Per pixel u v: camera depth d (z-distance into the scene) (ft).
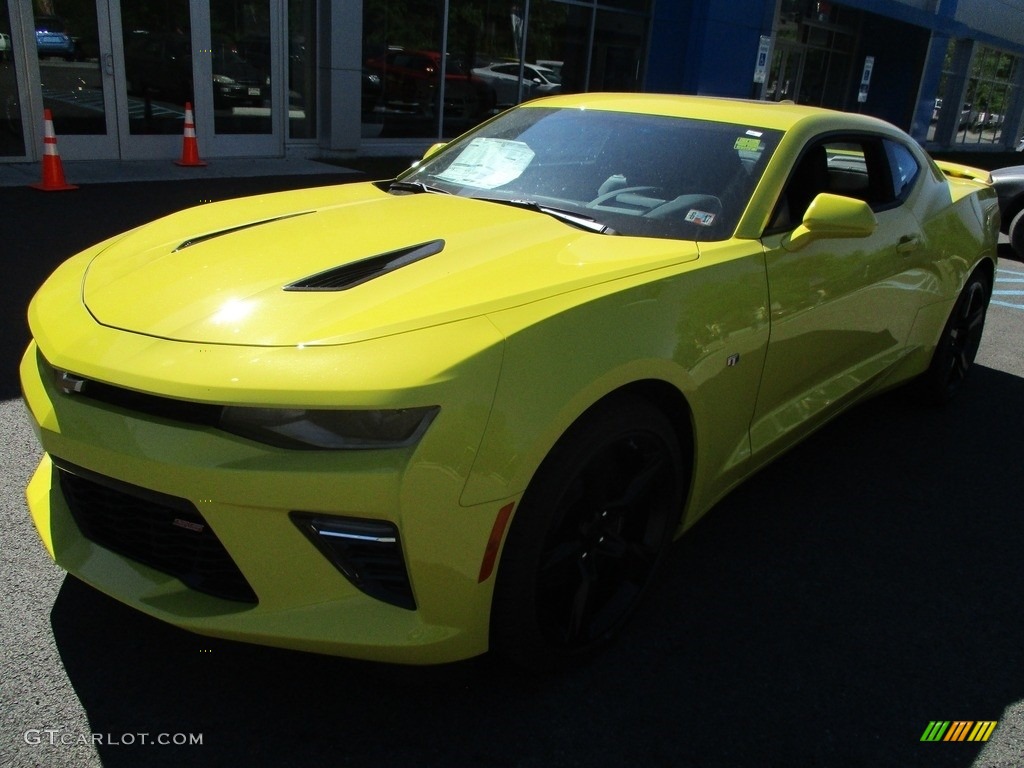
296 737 6.92
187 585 6.77
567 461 6.89
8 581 8.59
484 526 6.36
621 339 7.27
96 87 32.45
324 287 7.30
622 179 10.09
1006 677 8.32
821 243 10.03
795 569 9.94
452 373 6.20
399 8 40.75
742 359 8.77
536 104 12.41
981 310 15.79
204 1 34.22
